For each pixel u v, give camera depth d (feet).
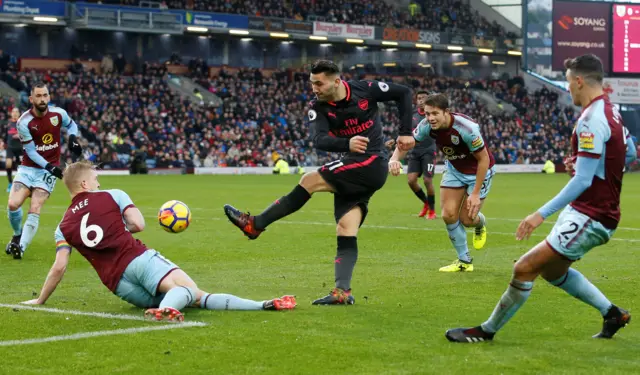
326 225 55.62
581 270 35.40
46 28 176.96
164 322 23.41
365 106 27.27
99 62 184.34
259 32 187.42
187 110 175.42
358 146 26.04
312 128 27.32
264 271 35.32
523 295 20.76
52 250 43.16
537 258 20.71
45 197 40.86
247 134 177.37
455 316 24.72
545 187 113.50
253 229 27.30
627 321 21.67
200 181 124.67
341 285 26.84
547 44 230.89
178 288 24.29
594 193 20.53
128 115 166.30
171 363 18.79
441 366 18.60
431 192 61.05
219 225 55.77
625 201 82.69
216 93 187.83
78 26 166.20
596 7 196.65
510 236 50.26
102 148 154.51
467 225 36.14
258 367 18.44
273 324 23.22
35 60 176.65
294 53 210.79
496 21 232.94
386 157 27.96
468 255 35.68
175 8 182.80
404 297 28.35
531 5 229.45
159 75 183.11
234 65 203.10
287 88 197.98
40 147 40.75
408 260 39.29
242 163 168.76
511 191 102.58
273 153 170.71
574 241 20.51
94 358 19.27
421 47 208.74
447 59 226.17
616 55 197.06
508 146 202.39
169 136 165.68
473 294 29.09
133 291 24.88
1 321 23.63
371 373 17.95
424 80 213.66
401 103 28.17
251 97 189.06
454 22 224.74
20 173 40.50
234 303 25.31
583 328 23.07
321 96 26.86
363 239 48.16
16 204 40.01
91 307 26.09
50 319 23.91
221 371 18.11
